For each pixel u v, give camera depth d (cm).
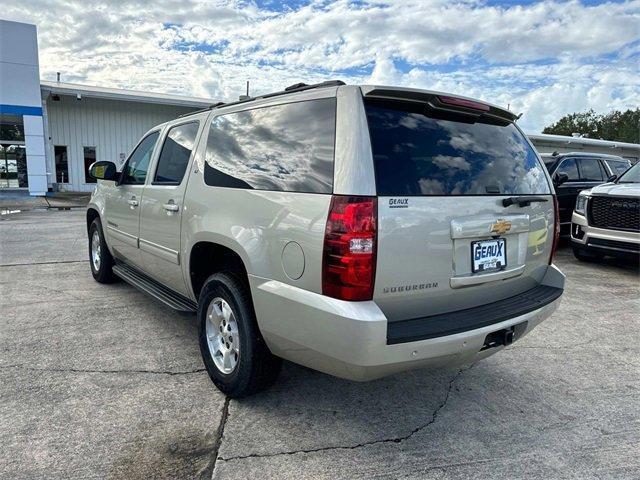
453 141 277
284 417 293
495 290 293
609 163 1081
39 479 230
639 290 628
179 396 314
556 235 342
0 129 2359
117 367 355
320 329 237
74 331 426
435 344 241
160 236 395
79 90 2180
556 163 946
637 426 295
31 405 297
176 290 396
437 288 256
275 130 287
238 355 299
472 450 266
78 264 706
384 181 237
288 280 255
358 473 242
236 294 295
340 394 324
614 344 434
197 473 238
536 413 308
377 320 224
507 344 279
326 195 238
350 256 227
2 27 1922
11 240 926
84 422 280
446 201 255
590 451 268
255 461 249
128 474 236
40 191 2070
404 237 238
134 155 478
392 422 292
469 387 343
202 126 365
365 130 241
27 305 499
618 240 704
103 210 533
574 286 647
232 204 300
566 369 378
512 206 292
